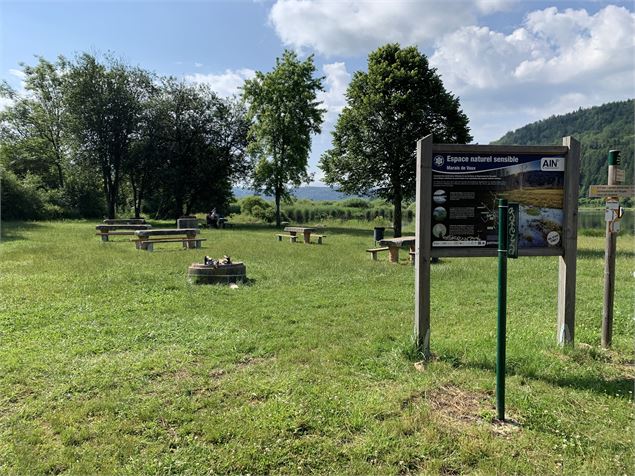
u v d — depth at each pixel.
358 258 13.35
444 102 22.80
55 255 12.35
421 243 4.81
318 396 3.89
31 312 6.52
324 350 5.09
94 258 11.85
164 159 37.16
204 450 3.09
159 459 2.99
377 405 3.71
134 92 36.94
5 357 4.74
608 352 5.20
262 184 33.44
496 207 4.91
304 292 8.30
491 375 4.39
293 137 32.16
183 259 12.12
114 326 5.92
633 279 10.08
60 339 5.39
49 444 3.16
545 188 5.02
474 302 7.68
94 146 35.34
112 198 37.22
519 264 12.05
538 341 5.43
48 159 43.81
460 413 3.66
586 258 13.92
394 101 21.59
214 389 4.06
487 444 3.18
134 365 4.55
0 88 44.16
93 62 35.09
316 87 32.94
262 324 6.12
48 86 44.50
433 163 4.80
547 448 3.18
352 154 22.77
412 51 23.27
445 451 3.11
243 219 40.94
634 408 3.78
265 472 2.89
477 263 12.29
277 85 31.88
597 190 5.28
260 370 4.52
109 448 3.11
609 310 5.30
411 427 3.37
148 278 9.10
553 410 3.72
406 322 6.32
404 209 41.41
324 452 3.09
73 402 3.76
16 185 33.78
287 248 15.83
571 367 4.66
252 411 3.60
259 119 34.06
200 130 37.78
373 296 8.01
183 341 5.38
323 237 20.25
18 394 3.93
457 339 5.53
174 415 3.52
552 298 8.02
